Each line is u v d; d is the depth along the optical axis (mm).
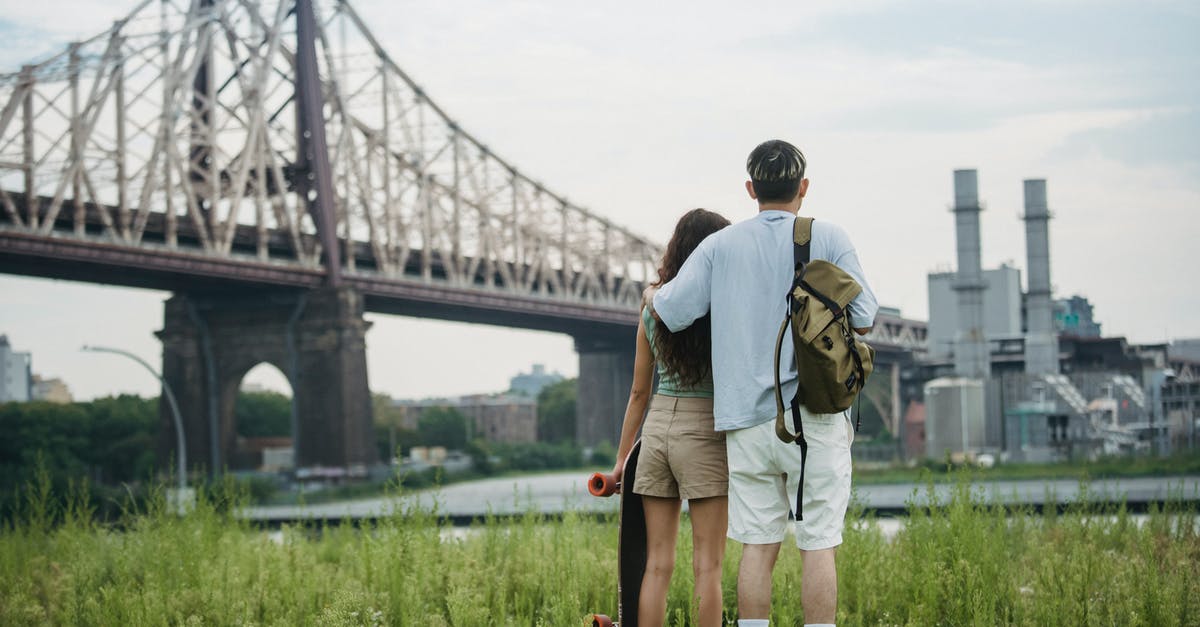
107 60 53188
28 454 79625
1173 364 110062
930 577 5969
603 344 93812
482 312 76188
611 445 96938
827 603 4105
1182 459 46031
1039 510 11820
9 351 150250
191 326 63188
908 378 99500
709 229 4711
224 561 7555
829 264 4109
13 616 6570
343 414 60750
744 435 4230
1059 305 110188
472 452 91625
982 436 57500
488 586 6805
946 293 96875
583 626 4801
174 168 56125
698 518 4508
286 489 57594
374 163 67688
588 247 82438
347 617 5977
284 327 62031
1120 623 5598
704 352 4477
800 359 4031
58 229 53844
